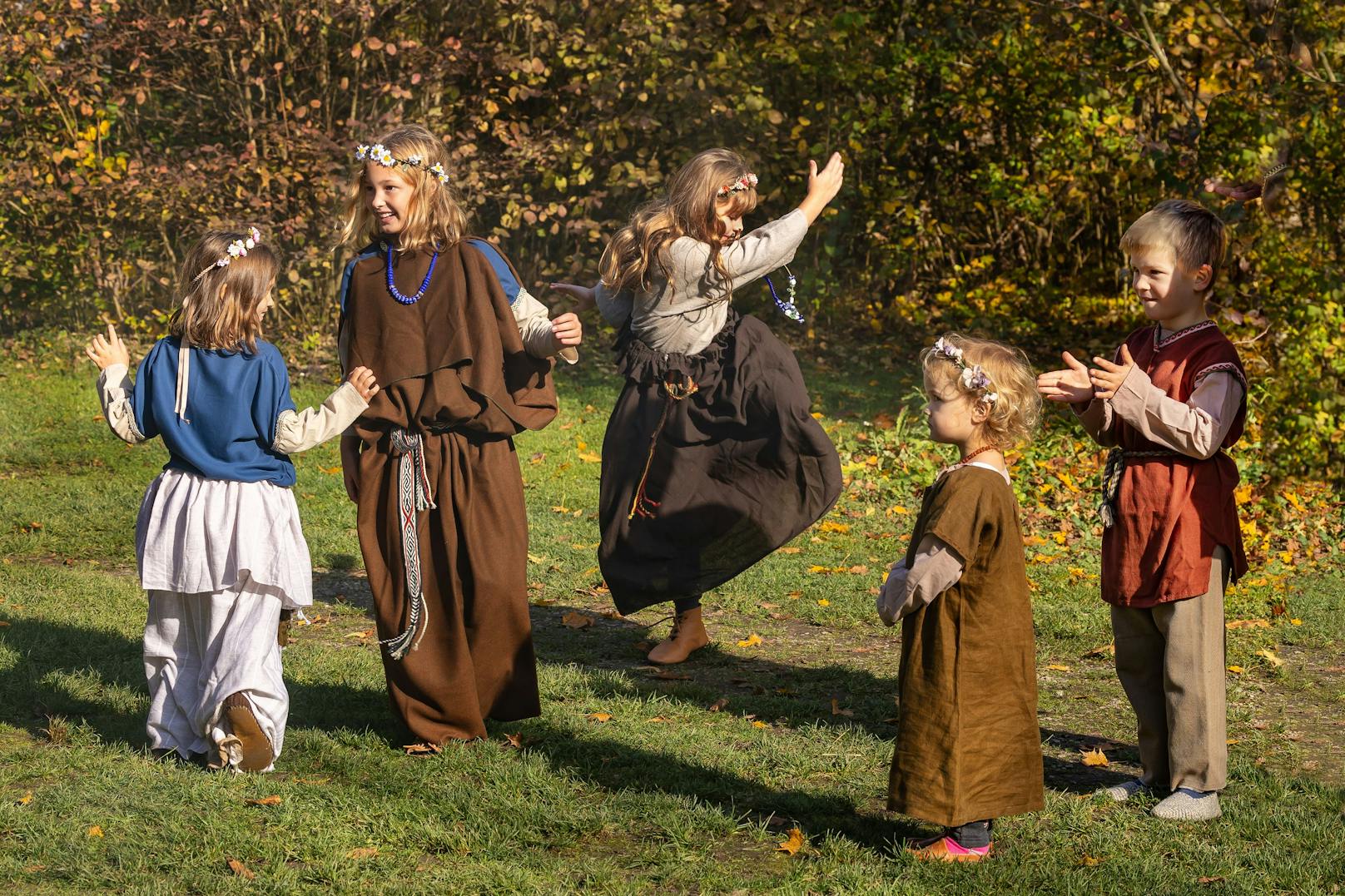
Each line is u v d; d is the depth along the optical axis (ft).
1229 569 13.28
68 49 41.68
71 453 32.73
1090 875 11.48
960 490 11.38
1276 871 11.62
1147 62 37.14
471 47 41.14
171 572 13.43
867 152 44.09
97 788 12.98
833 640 20.18
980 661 11.51
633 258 16.61
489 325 14.34
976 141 46.78
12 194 40.40
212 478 13.48
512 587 14.64
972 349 11.66
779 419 17.02
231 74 40.98
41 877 11.17
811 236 44.62
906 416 35.55
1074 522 27.27
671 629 20.35
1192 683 12.85
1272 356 31.48
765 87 43.27
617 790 13.52
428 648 14.51
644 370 17.13
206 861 11.46
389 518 14.52
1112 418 13.48
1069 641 19.89
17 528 26.12
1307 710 16.81
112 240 42.70
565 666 18.38
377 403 14.38
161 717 13.89
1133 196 40.78
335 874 11.25
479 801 12.98
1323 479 29.66
